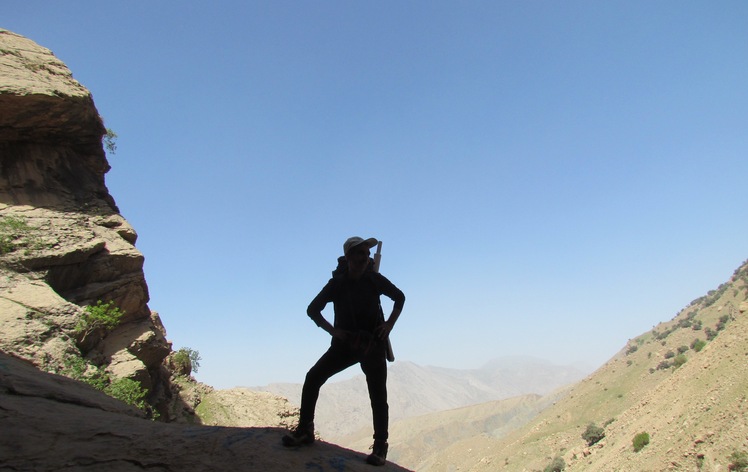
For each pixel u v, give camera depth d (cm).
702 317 12731
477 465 11475
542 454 9731
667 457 4653
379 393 462
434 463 15438
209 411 2369
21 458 387
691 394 5538
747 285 11975
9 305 1434
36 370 728
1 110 1806
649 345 13312
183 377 2581
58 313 1495
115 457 392
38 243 1652
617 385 11744
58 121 1959
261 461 389
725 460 3803
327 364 459
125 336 1811
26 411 493
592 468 6438
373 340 443
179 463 382
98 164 2197
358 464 424
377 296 461
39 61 2061
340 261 479
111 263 1814
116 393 1426
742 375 4703
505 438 13325
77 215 1889
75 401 601
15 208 1773
